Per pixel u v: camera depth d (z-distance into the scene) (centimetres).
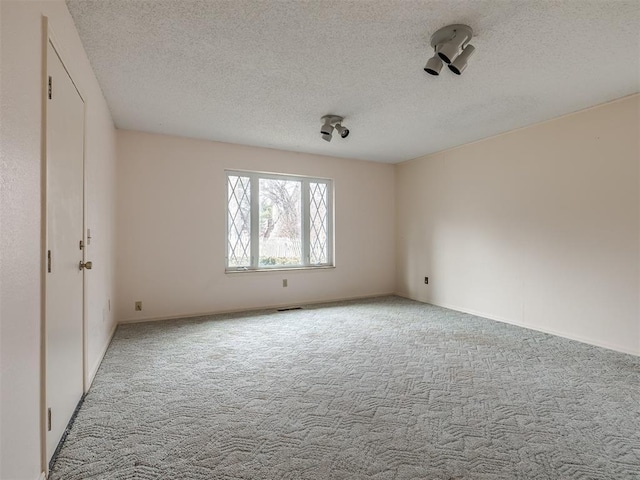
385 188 587
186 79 279
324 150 503
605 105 323
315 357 294
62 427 172
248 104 331
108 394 223
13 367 112
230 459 160
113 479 146
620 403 215
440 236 507
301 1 186
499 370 267
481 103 327
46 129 143
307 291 523
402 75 272
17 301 115
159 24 206
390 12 196
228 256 474
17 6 117
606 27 209
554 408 209
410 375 257
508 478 149
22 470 119
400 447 170
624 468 155
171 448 167
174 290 432
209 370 264
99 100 285
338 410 205
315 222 540
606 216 322
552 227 366
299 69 263
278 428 185
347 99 319
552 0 185
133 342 332
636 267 303
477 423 192
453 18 202
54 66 160
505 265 414
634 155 304
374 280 580
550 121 369
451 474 151
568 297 351
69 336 184
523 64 254
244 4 189
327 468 154
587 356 298
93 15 196
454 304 482
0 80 103
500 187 421
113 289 369
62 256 170
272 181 506
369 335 358
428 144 471
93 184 254
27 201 125
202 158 448
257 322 410
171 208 430
